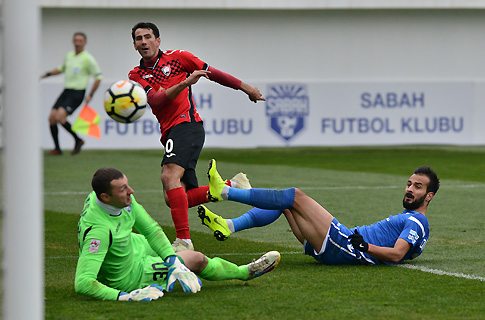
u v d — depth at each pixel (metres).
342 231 19.72
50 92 60.72
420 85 62.91
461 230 26.52
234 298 15.96
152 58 22.92
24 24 11.15
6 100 11.20
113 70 64.00
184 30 64.75
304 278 18.17
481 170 47.88
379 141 62.78
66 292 16.73
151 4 62.97
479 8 65.19
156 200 34.88
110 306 15.19
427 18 65.75
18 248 11.25
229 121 61.09
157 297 15.63
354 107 62.34
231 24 64.94
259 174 45.19
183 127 22.67
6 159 11.27
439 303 15.56
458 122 63.53
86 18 63.38
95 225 15.35
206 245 24.11
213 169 19.45
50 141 60.94
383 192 37.38
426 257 21.33
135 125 60.16
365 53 65.75
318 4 63.78
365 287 17.14
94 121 55.47
